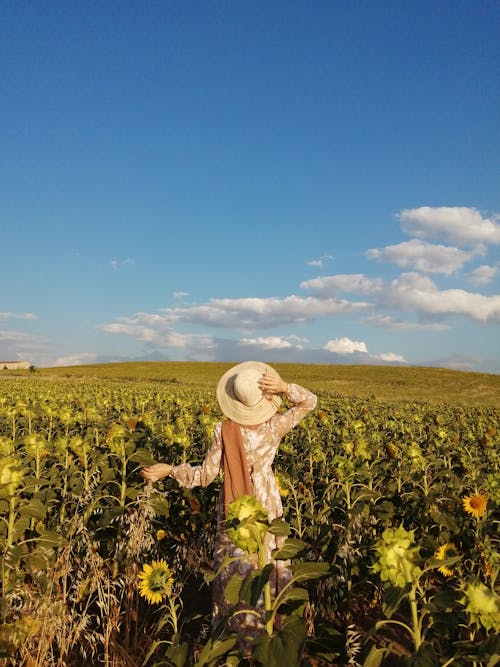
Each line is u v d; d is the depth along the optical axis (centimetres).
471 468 673
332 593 411
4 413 1063
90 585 409
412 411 1753
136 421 814
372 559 381
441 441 897
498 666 230
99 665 389
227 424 415
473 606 210
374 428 1142
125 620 434
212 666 248
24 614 341
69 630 379
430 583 480
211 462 420
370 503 500
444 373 6172
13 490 380
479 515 472
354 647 275
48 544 386
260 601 355
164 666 291
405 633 429
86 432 819
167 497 612
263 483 407
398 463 676
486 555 413
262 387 405
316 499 583
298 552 262
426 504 519
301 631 219
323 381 5575
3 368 8044
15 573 359
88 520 482
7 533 395
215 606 386
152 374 6544
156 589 319
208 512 602
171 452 756
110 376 6203
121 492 510
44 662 348
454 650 224
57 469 576
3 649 317
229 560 244
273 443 414
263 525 242
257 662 253
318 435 964
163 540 580
